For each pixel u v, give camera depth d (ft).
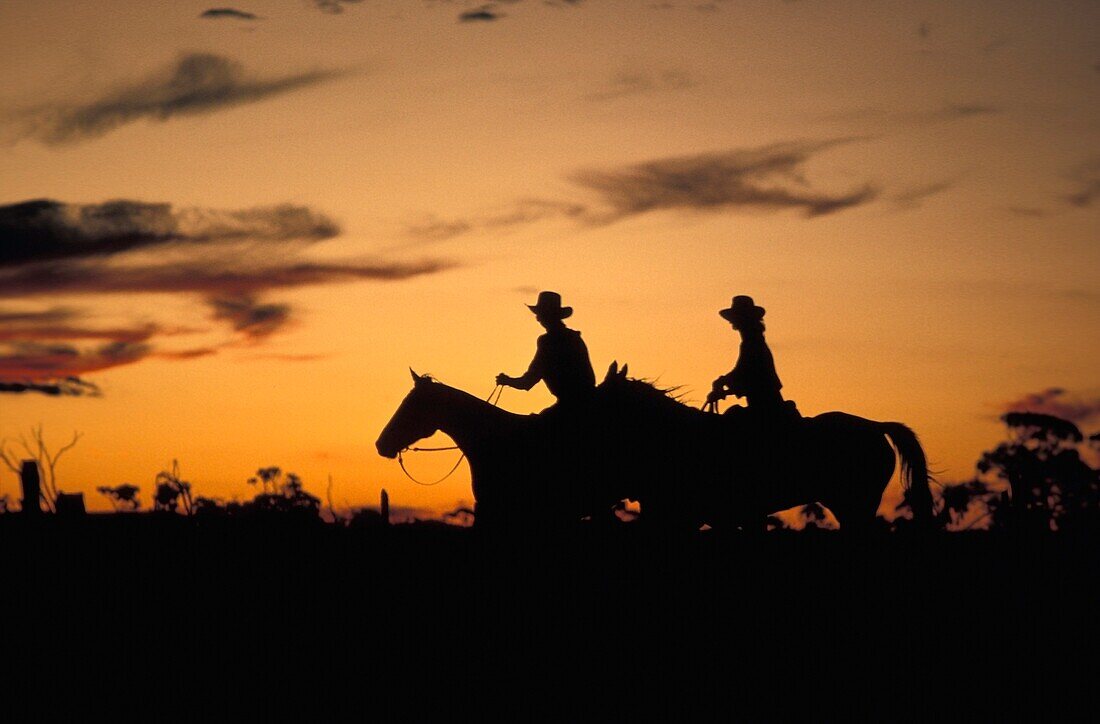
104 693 47.37
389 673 48.47
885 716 45.09
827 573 52.90
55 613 52.37
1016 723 44.32
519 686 47.47
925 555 53.88
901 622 50.70
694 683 47.42
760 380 54.29
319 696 47.09
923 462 54.19
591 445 54.19
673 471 54.39
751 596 51.90
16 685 47.75
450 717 45.50
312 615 52.08
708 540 54.75
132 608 52.75
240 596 53.42
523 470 54.54
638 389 54.95
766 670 48.16
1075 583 52.95
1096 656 48.42
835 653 49.03
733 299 55.52
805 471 54.24
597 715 45.47
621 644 49.78
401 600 52.70
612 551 54.08
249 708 46.32
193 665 49.08
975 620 50.85
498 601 52.37
